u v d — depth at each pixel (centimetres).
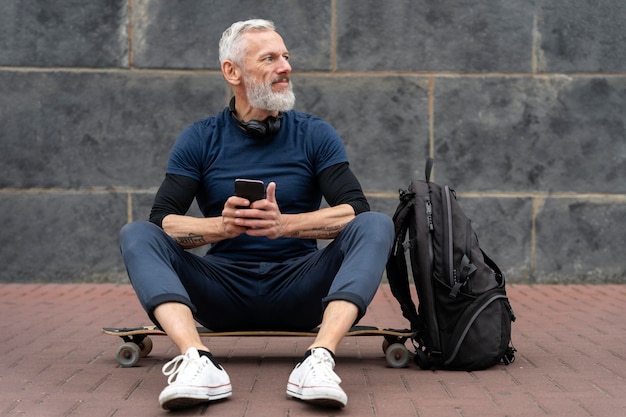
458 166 827
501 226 828
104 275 826
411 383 417
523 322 620
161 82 823
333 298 378
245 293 437
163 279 380
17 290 783
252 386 408
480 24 825
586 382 420
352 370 450
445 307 442
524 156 827
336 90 825
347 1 823
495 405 373
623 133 829
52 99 823
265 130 445
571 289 797
